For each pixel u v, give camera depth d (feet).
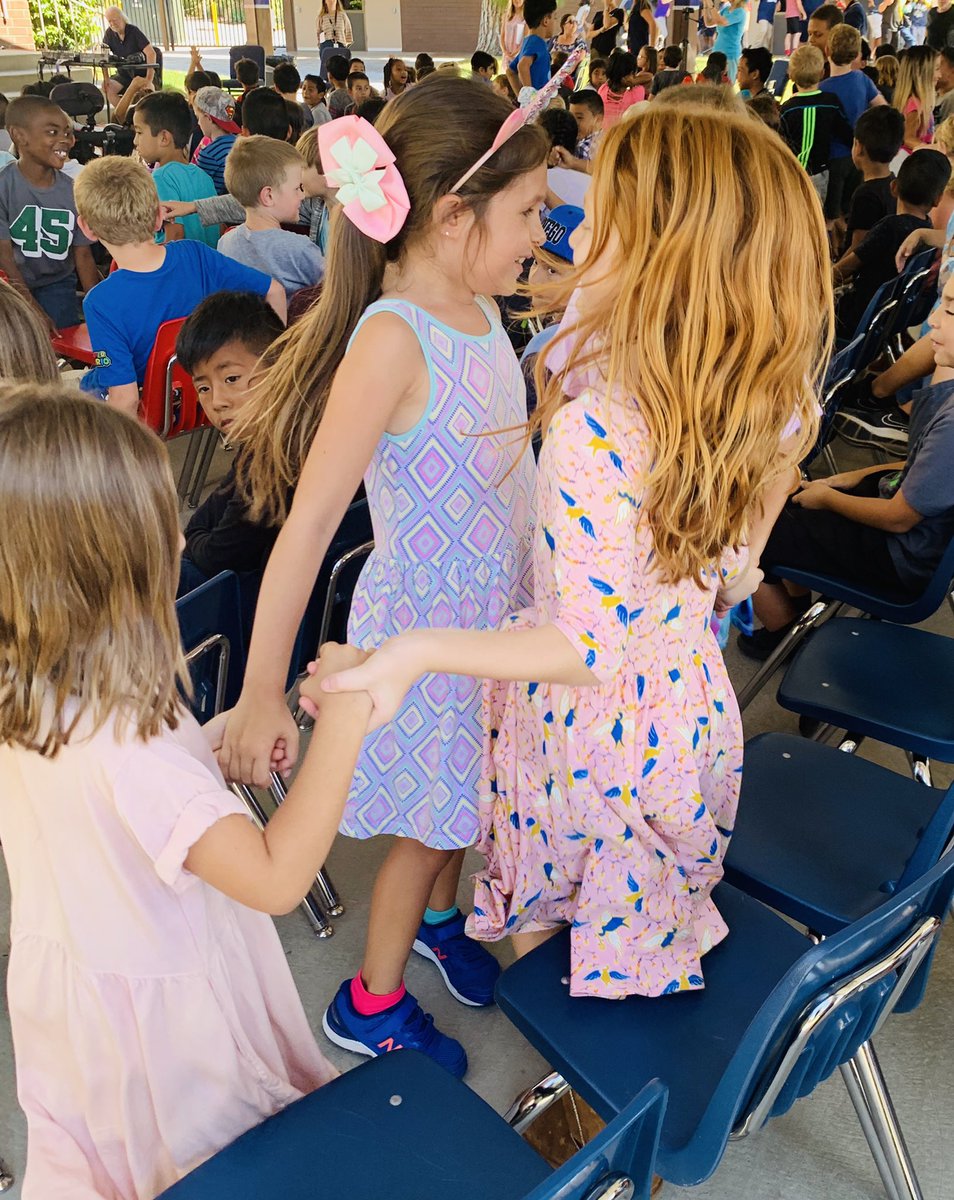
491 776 4.40
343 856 6.83
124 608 2.77
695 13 33.32
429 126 3.98
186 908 3.22
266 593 3.97
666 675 3.76
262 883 2.83
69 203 12.83
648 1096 2.42
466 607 4.48
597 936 3.97
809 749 5.51
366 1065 3.61
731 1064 3.08
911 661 6.40
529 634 3.14
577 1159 2.26
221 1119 3.46
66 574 2.68
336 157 3.88
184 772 2.88
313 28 65.05
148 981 3.22
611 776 3.74
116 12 33.17
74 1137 3.49
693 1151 3.32
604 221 3.13
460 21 64.23
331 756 2.87
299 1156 3.30
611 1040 3.83
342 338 4.54
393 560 4.48
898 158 18.29
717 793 4.18
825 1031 3.24
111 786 2.84
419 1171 3.26
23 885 3.27
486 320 4.48
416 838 4.75
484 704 4.32
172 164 14.11
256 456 5.29
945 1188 4.77
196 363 6.66
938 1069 5.38
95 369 9.87
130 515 2.74
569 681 3.20
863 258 12.51
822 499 7.49
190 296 9.94
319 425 4.42
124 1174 3.52
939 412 6.79
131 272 9.68
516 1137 3.38
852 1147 5.00
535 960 4.17
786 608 8.63
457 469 4.29
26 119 12.17
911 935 3.35
